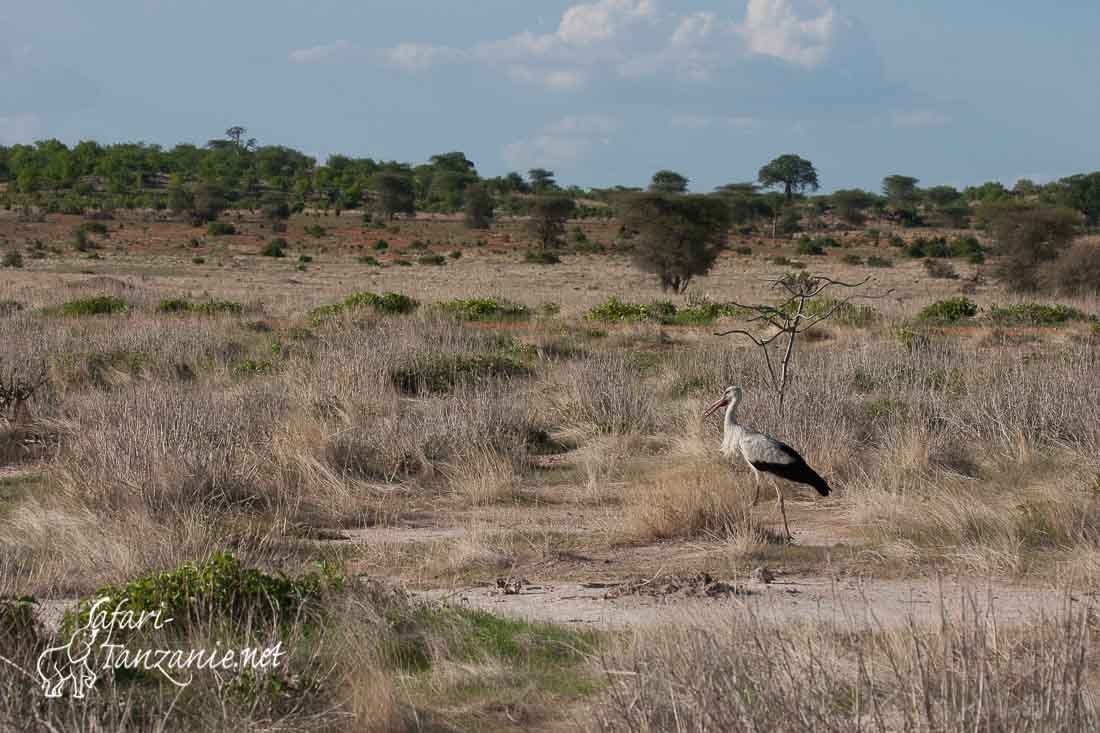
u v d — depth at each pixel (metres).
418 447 24.88
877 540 18.70
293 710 10.90
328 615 13.55
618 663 11.28
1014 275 93.56
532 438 27.61
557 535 19.34
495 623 14.05
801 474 19.39
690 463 24.38
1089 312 60.00
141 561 16.12
